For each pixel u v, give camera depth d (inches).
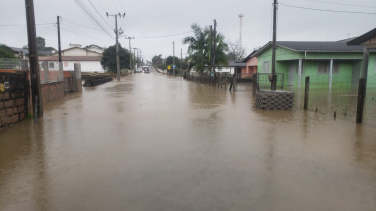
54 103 538.6
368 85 813.9
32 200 145.1
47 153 222.2
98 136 274.4
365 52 558.9
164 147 234.2
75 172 181.3
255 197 145.5
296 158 204.2
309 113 398.6
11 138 270.5
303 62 874.1
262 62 1084.5
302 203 139.3
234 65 1596.9
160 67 4409.5
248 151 221.5
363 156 207.9
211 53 1322.6
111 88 943.0
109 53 2284.7
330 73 834.8
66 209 135.8
